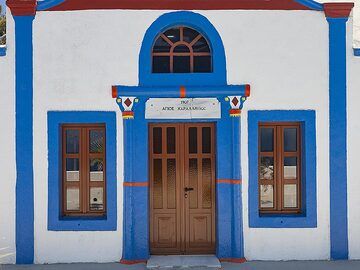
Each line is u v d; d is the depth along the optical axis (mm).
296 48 8242
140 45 8211
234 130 8133
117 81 8188
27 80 8180
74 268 7867
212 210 8344
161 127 8359
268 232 8188
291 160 8430
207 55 8391
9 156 8172
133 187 8164
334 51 8250
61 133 8336
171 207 8352
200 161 8359
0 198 8172
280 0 8242
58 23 8195
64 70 8188
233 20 8250
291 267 7812
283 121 8250
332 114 8219
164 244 8344
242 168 8188
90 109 8172
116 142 8180
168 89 8117
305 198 8234
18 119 8164
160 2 8219
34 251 8148
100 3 8203
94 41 8195
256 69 8211
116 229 8164
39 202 8164
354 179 8219
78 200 8375
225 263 8039
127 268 7848
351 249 8211
